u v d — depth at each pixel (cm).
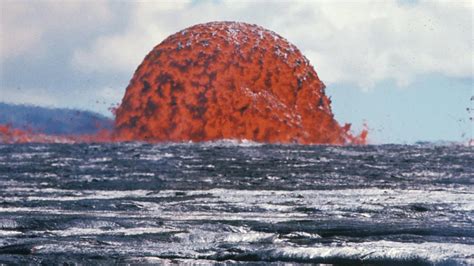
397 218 3316
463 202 3950
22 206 3809
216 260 2353
